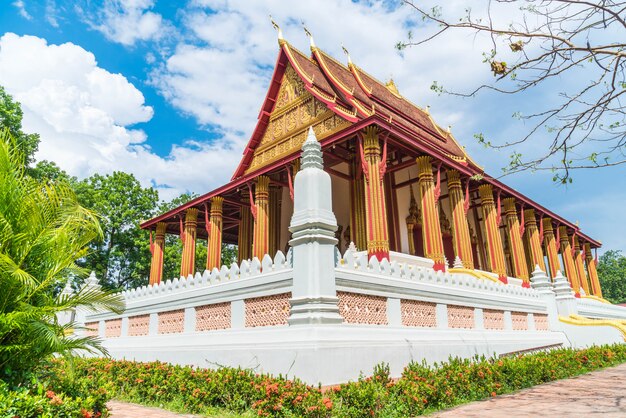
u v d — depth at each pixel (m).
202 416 5.57
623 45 4.38
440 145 23.94
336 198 22.75
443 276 9.55
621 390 6.70
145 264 36.62
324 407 4.59
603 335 12.82
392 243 21.03
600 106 4.84
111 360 8.58
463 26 4.88
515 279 21.14
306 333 6.08
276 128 23.53
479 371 6.60
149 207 38.22
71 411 4.30
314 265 6.61
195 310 9.27
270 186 24.89
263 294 7.54
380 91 25.31
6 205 5.22
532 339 11.62
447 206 25.41
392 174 22.17
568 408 5.33
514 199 23.80
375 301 7.64
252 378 5.75
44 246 5.39
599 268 74.56
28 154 24.20
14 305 5.06
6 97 24.03
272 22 23.34
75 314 14.20
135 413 5.89
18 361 4.98
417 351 7.50
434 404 5.52
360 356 6.36
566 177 5.11
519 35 4.68
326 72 21.92
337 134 16.88
